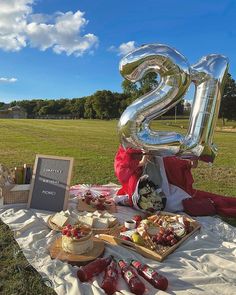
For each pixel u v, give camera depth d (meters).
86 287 1.08
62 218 1.52
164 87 1.51
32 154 4.18
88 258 1.22
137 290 1.04
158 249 1.32
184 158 1.70
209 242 1.45
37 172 1.83
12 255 1.31
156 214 1.71
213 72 1.54
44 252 1.30
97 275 1.13
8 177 1.84
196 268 1.22
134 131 1.54
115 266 1.14
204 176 3.04
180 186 1.92
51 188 1.79
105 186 2.30
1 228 1.55
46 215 1.68
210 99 1.56
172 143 1.57
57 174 1.80
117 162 1.92
